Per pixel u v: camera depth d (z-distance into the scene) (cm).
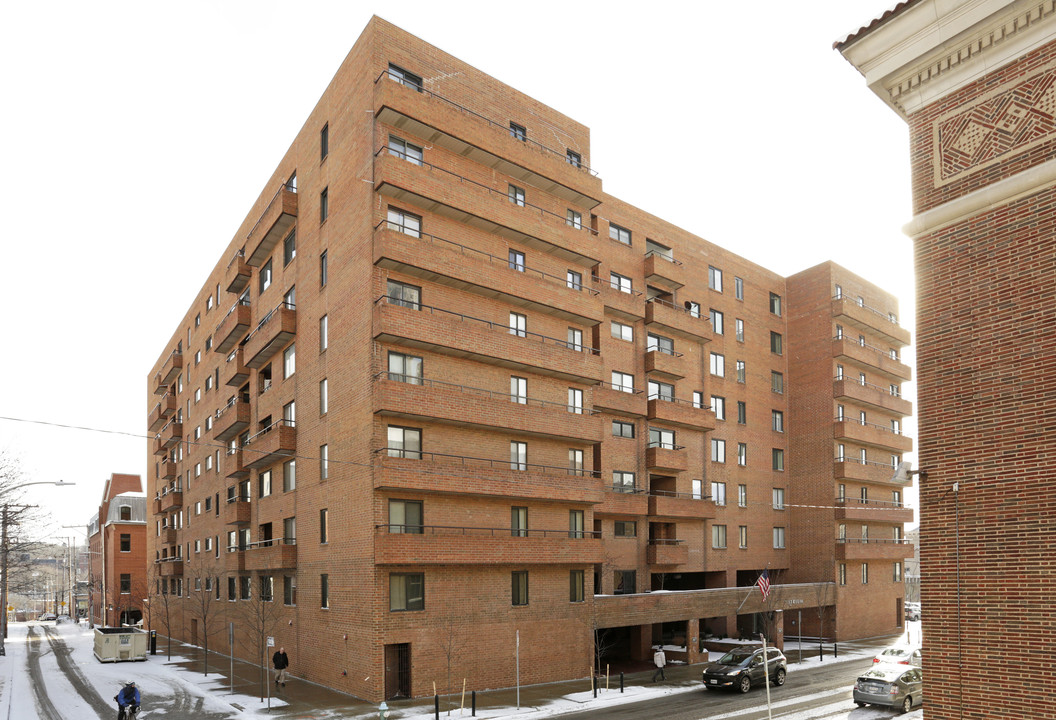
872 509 4962
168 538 6006
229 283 4569
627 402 4028
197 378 5644
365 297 2891
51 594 16138
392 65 3039
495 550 2931
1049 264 1123
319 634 3098
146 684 3294
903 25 1291
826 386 4975
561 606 3219
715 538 4500
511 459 3192
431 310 3003
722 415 4709
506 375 3222
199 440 5453
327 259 3272
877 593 5166
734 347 4878
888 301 5700
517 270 3225
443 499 2942
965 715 1134
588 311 3466
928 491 1222
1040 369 1116
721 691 2867
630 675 3325
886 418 5528
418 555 2728
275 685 3053
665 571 4184
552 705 2588
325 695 2802
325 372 3212
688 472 4425
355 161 3061
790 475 5100
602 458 3959
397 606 2730
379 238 2823
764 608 4188
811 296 5166
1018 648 1091
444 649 2809
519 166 3278
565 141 3641
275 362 3856
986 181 1205
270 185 4103
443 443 2975
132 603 7588
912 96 1321
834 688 2928
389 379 2842
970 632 1145
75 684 3347
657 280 4419
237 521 4084
